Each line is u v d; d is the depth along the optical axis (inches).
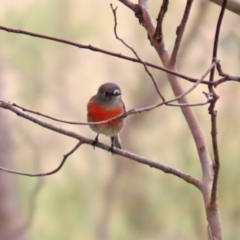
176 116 602.5
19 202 550.3
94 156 608.1
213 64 181.6
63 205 585.3
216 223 208.8
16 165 556.1
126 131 607.8
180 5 557.0
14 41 550.6
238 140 551.5
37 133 586.6
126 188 617.6
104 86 294.4
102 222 609.9
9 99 566.9
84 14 574.9
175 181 590.2
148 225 605.3
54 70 581.6
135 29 578.2
